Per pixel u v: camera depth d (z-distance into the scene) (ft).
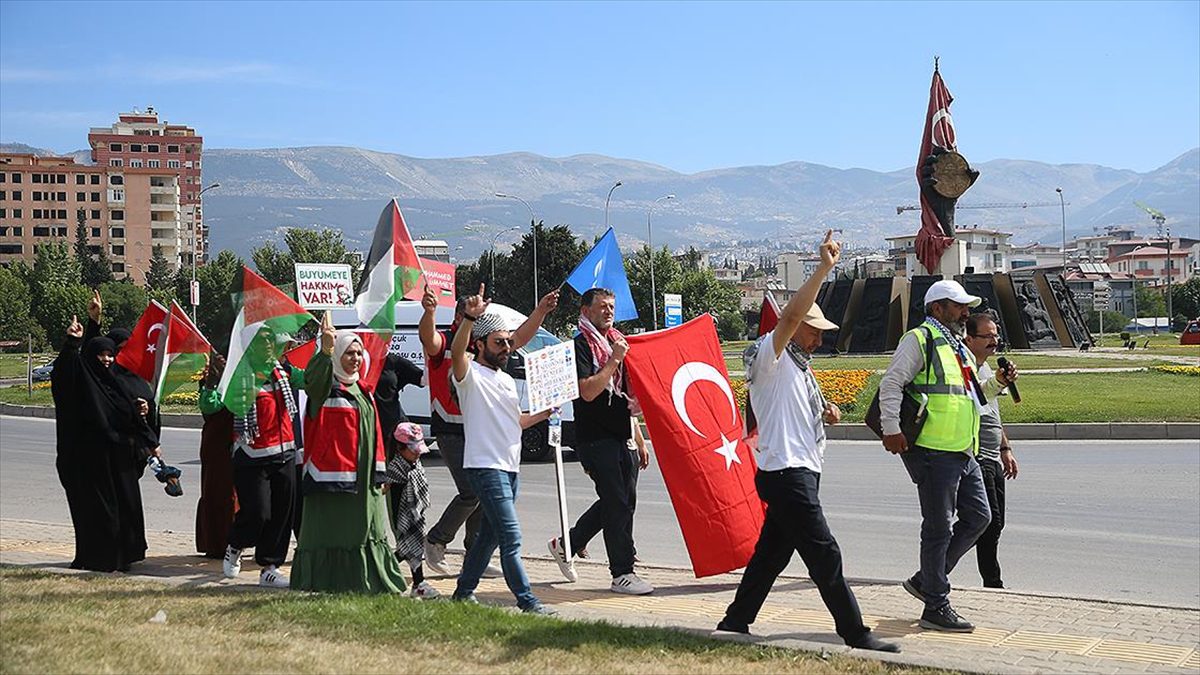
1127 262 625.00
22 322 291.99
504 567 24.62
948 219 177.58
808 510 21.88
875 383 93.20
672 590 28.71
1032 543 36.11
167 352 30.53
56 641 20.56
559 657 20.26
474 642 21.16
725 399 29.37
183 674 18.66
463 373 24.36
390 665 19.47
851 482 49.96
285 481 29.19
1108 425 67.31
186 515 43.14
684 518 28.19
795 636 23.09
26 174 477.36
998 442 28.53
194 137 627.46
